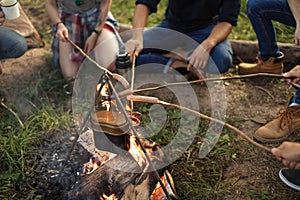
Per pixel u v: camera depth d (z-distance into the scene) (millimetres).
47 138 1729
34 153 1660
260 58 1970
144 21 2016
